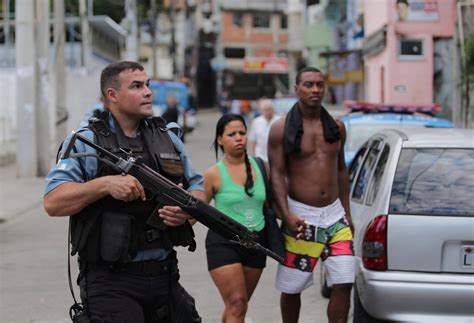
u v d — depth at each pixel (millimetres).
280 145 6504
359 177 8383
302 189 6539
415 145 6988
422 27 26188
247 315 8438
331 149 6566
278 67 73312
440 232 6402
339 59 38500
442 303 6324
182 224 4652
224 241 6285
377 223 6512
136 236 4551
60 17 25625
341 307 6488
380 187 6828
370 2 31234
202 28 79250
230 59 77875
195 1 79688
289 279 6582
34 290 9578
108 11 52719
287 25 78562
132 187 4332
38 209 16922
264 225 6480
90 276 4613
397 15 26281
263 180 6496
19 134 22344
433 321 6348
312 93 6426
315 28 46750
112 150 4578
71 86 34312
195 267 10703
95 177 4582
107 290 4570
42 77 22500
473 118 19016
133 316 4566
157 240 4625
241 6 77000
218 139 6605
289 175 6617
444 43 26172
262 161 6645
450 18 26141
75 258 11492
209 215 4633
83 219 4535
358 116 13688
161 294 4719
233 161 6504
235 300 6250
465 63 19094
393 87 26391
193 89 75312
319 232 6496
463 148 6922
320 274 9617
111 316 4547
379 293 6387
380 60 28609
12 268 10859
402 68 26344
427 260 6402
